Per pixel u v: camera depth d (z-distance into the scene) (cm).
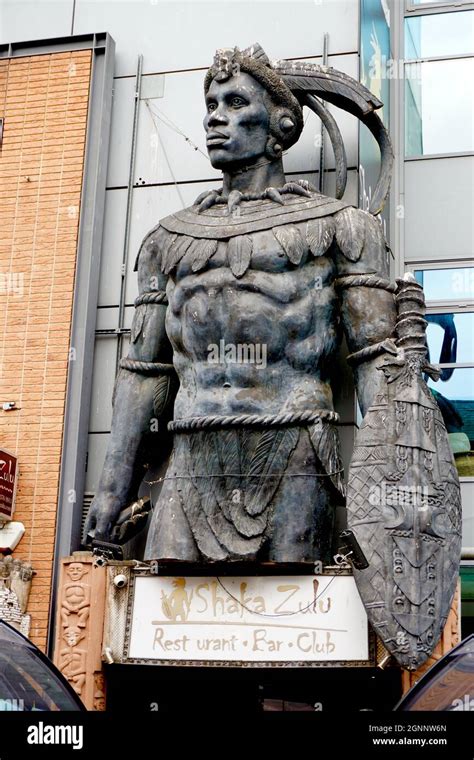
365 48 1150
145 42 1212
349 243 1005
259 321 989
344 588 950
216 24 1197
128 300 1138
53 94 1193
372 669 954
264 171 1047
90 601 991
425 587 923
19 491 1084
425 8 1274
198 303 1004
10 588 1031
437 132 1235
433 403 970
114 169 1179
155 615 980
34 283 1140
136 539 1054
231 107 1045
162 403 1048
